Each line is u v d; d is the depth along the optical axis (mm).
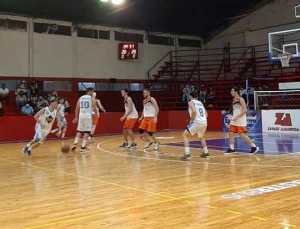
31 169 8797
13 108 19469
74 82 21812
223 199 5652
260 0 23625
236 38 24844
